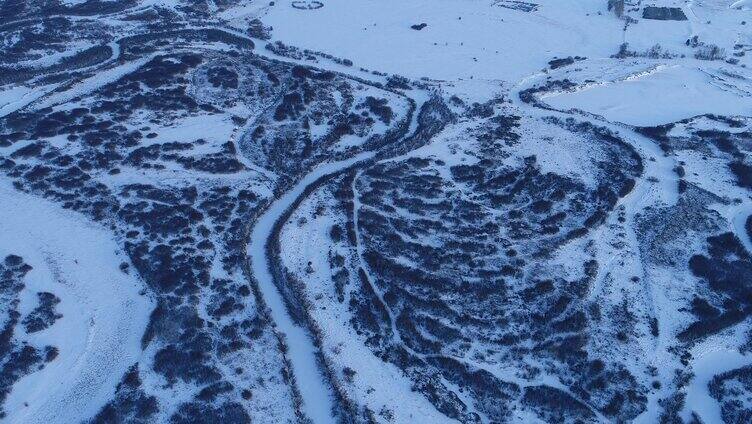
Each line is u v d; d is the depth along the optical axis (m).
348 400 37.41
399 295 44.41
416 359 40.19
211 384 38.00
